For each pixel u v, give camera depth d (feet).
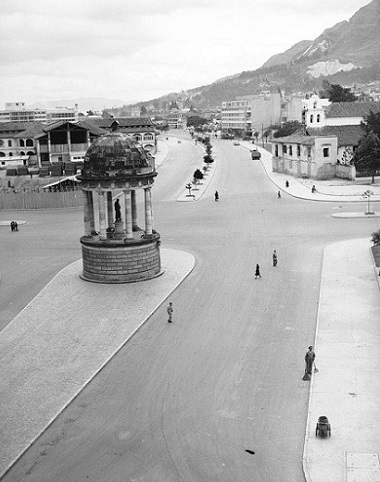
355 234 282.97
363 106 507.71
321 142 453.17
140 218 345.72
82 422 122.83
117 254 216.74
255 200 390.42
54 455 111.65
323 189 412.16
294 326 171.01
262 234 291.58
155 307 188.96
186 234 298.76
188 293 204.23
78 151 495.82
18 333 171.32
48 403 129.90
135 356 154.20
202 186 461.37
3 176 464.24
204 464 107.55
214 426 120.06
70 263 250.98
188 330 170.71
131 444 114.62
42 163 489.26
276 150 515.91
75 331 171.22
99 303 195.21
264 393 132.67
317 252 252.42
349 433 113.29
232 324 174.19
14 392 135.33
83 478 104.78
